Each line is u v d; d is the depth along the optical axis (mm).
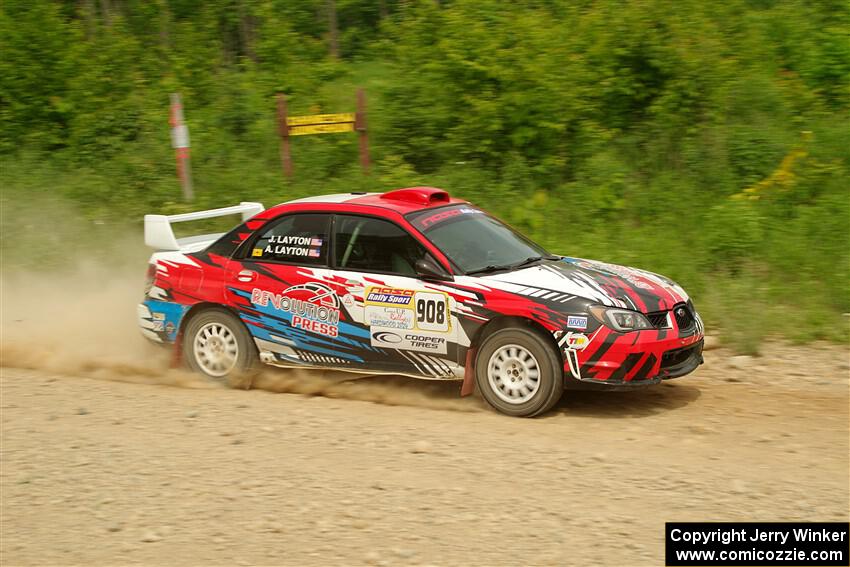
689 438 6301
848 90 14531
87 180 14734
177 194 14102
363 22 27062
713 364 8430
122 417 7000
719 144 13188
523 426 6609
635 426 6602
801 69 15211
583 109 13789
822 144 13125
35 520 5172
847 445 6117
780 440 6246
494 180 13523
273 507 5160
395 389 7660
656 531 4723
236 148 15578
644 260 10945
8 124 16328
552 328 6660
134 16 21734
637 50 14070
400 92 15352
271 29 20406
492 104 13672
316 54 20344
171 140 15500
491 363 6934
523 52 13953
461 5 14961
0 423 6930
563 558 4449
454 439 6266
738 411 6996
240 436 6434
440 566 4402
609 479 5453
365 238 7469
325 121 13930
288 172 14180
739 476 5488
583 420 6758
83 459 6074
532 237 12125
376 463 5801
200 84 17953
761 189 12445
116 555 4699
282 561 4523
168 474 5742
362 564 4453
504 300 6828
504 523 4859
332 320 7480
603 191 12727
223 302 7938
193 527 4961
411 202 7707
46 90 16578
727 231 11320
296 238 7754
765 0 16875
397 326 7219
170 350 8273
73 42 17453
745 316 9203
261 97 17297
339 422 6734
